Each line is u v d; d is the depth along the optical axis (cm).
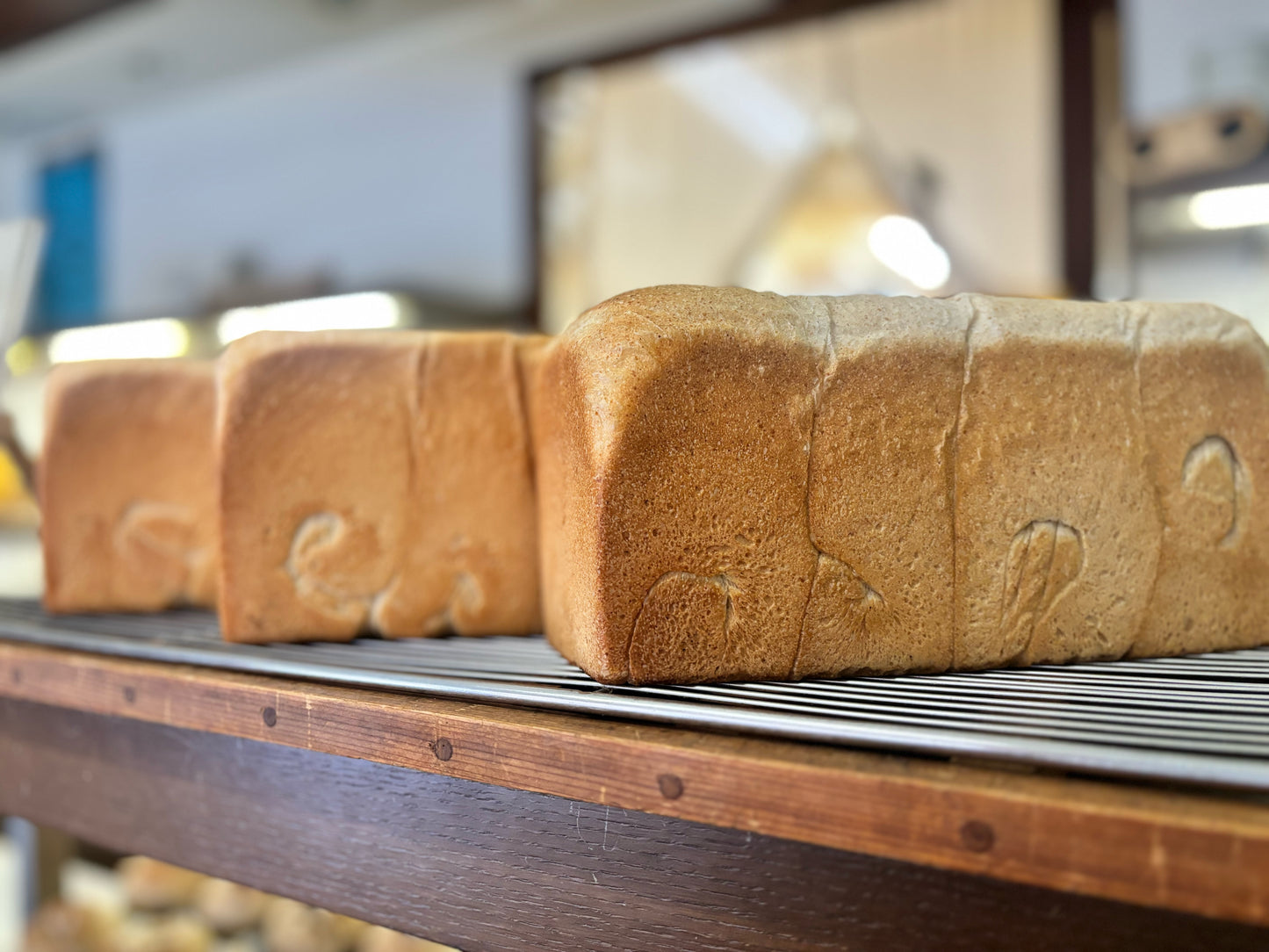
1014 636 34
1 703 43
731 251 164
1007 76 142
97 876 83
